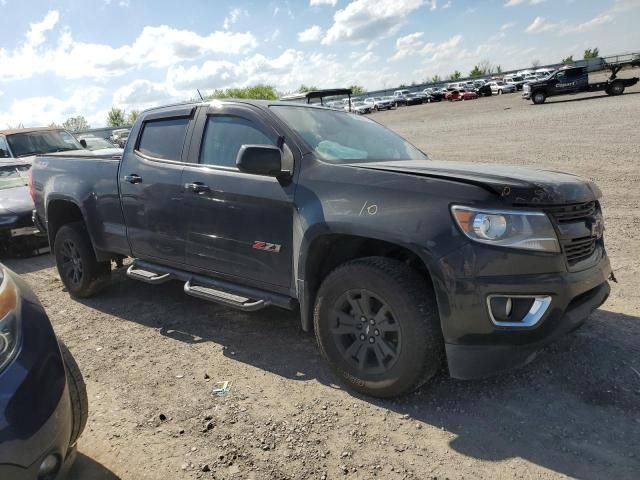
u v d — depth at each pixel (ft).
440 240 9.24
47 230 18.26
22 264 23.63
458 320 9.22
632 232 20.48
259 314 15.44
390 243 10.28
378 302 10.41
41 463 6.80
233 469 8.75
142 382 11.79
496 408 10.08
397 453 8.98
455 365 9.47
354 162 11.88
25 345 7.15
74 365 8.50
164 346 13.61
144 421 10.25
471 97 179.22
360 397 10.75
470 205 9.18
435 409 10.18
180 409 10.61
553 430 9.30
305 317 11.52
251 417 10.20
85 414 8.51
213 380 11.72
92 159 16.60
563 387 10.57
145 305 16.71
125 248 15.56
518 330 9.14
